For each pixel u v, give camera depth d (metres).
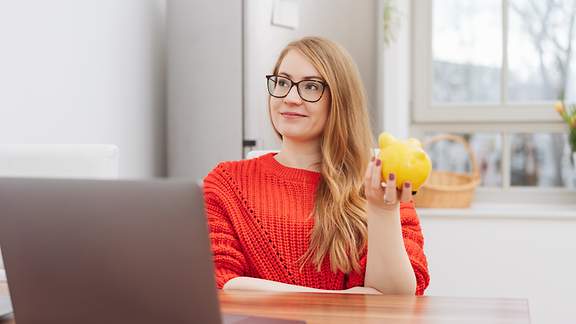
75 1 2.30
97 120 2.45
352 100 1.37
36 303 0.86
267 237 1.34
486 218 2.71
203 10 2.75
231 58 2.71
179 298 0.77
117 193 0.77
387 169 1.04
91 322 0.83
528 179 3.08
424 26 3.13
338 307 1.01
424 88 3.15
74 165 1.44
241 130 2.70
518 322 0.91
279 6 2.74
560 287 2.66
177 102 2.82
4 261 0.86
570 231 2.64
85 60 2.37
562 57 3.01
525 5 3.04
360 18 3.04
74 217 0.79
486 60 3.09
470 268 2.72
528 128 3.06
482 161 3.12
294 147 1.41
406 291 1.19
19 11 2.00
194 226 0.74
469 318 0.93
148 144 2.87
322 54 1.36
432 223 2.76
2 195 0.83
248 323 0.91
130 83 2.71
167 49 2.85
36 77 2.09
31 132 2.06
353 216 1.32
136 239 0.77
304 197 1.37
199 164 2.78
